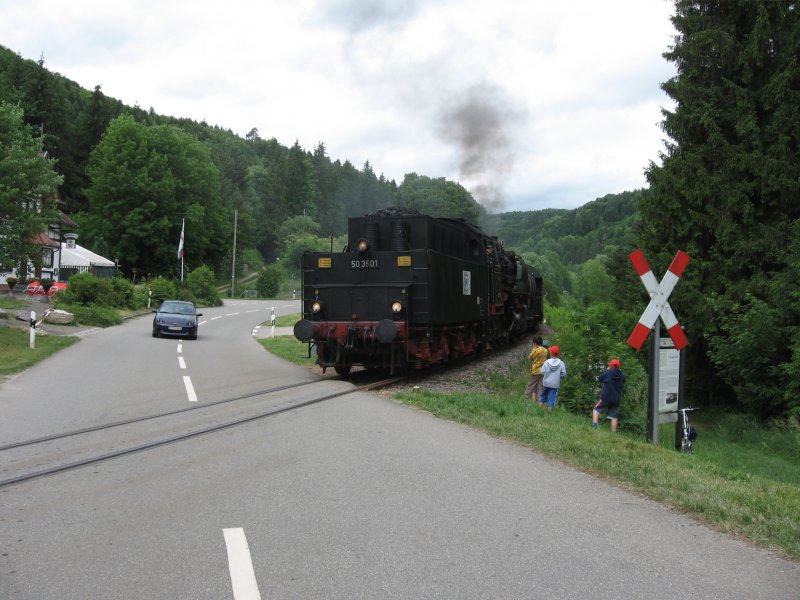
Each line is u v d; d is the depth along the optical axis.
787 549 4.39
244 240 103.31
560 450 7.36
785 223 15.12
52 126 74.12
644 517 5.10
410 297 14.01
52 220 19.22
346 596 3.60
